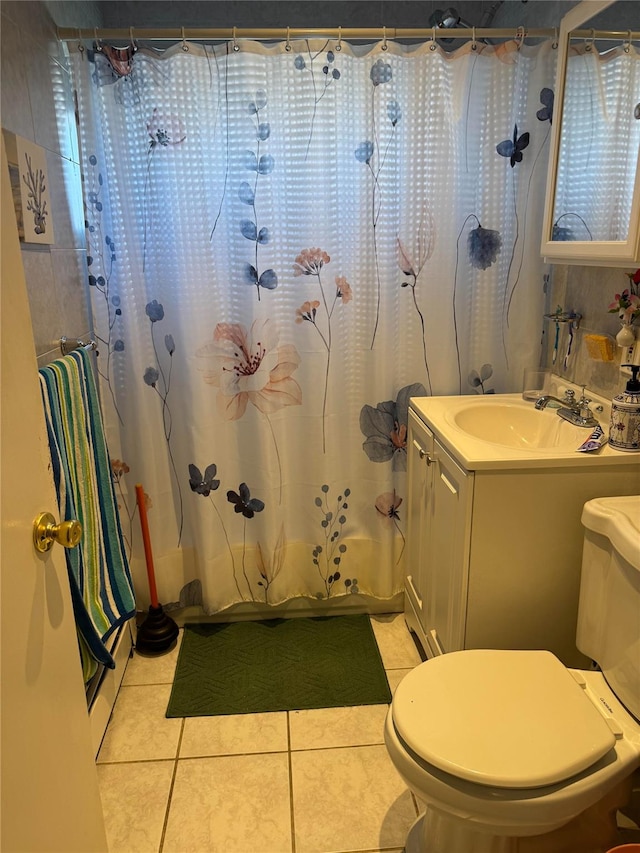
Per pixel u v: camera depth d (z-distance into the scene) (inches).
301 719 72.3
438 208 76.1
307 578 90.3
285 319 79.3
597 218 62.3
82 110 69.6
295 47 70.2
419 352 81.5
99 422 66.8
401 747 47.6
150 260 75.8
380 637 87.0
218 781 64.2
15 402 34.5
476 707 49.3
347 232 77.3
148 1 83.2
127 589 70.4
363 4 84.7
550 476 59.2
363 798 62.0
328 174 74.3
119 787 63.7
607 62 59.4
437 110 72.7
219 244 76.2
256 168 73.5
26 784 34.5
